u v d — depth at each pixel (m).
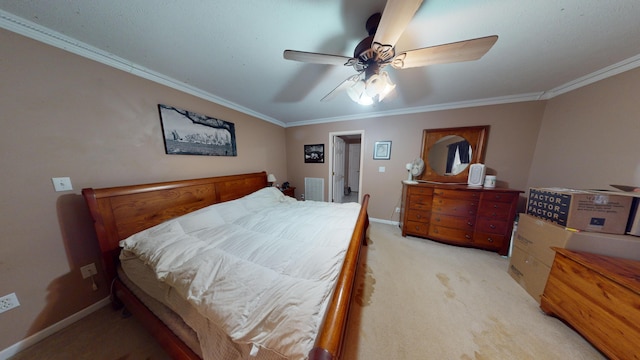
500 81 1.95
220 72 1.76
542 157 2.30
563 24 1.12
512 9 1.01
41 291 1.26
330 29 1.20
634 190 1.41
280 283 0.89
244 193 2.75
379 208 3.34
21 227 1.17
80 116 1.36
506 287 1.73
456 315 1.43
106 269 1.43
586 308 1.19
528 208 1.77
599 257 1.25
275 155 3.60
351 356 1.15
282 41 1.32
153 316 1.18
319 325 0.71
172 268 1.08
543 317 1.41
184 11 1.04
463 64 1.61
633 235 1.27
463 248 2.45
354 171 6.04
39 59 1.18
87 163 1.41
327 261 1.11
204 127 2.23
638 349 0.96
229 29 1.20
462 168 2.69
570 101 1.98
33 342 1.23
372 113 3.14
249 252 1.25
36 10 1.02
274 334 0.67
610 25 1.11
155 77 1.76
